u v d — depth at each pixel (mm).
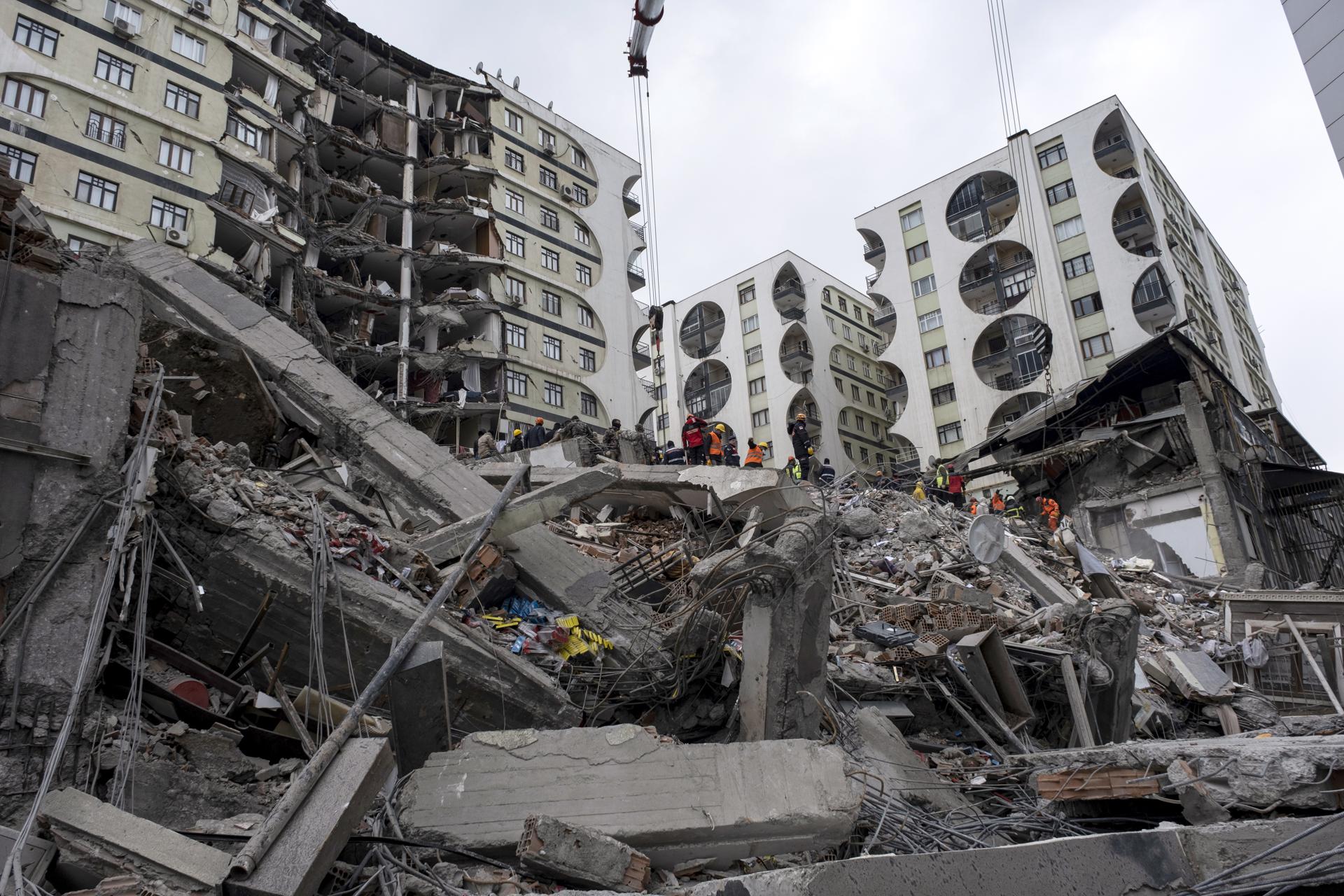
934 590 16109
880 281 53906
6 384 5633
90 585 5711
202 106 30172
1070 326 45469
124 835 4555
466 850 5375
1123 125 47125
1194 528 25938
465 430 39250
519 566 10594
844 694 11016
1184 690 13828
